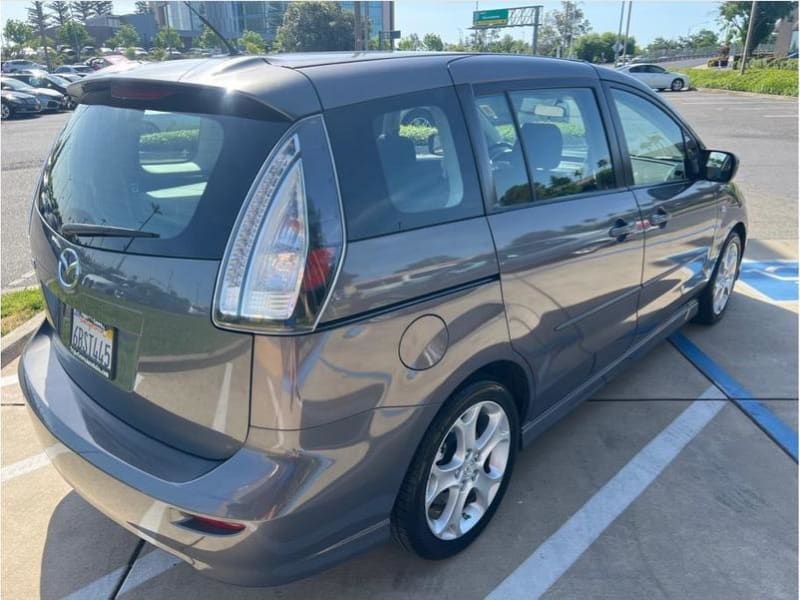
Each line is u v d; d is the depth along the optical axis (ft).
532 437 9.62
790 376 13.35
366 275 6.38
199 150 6.51
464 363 7.52
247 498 6.10
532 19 143.95
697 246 13.28
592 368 10.71
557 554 8.62
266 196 6.01
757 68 137.49
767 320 16.17
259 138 6.23
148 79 6.95
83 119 8.16
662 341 13.70
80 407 7.61
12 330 15.15
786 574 8.29
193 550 6.42
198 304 6.13
